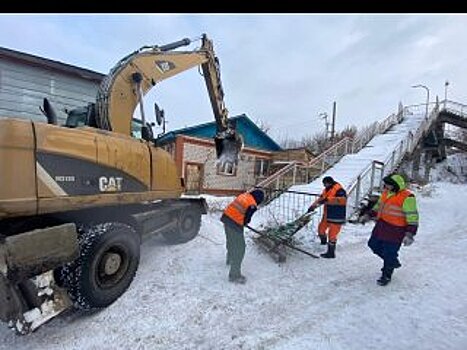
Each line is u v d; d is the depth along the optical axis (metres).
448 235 8.21
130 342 3.50
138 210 5.67
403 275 5.43
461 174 27.03
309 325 3.84
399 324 3.86
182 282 5.00
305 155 19.92
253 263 5.86
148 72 6.04
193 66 7.12
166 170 5.86
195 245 6.81
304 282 5.11
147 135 5.75
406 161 17.33
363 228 8.72
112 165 4.61
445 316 4.06
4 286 3.29
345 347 3.39
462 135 29.69
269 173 21.48
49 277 3.62
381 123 21.48
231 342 3.49
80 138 4.21
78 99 11.59
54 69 10.95
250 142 21.36
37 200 3.66
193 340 3.54
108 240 4.19
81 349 3.38
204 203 7.54
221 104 8.05
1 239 3.59
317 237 7.65
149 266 5.61
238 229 4.97
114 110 5.38
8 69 10.23
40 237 3.48
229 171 8.05
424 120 22.03
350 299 4.53
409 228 4.86
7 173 3.42
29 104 10.61
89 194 4.25
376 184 12.03
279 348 3.38
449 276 5.38
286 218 9.25
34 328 3.40
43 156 3.75
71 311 4.15
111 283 4.32
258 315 4.07
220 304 4.32
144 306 4.27
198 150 17.73
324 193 6.78
